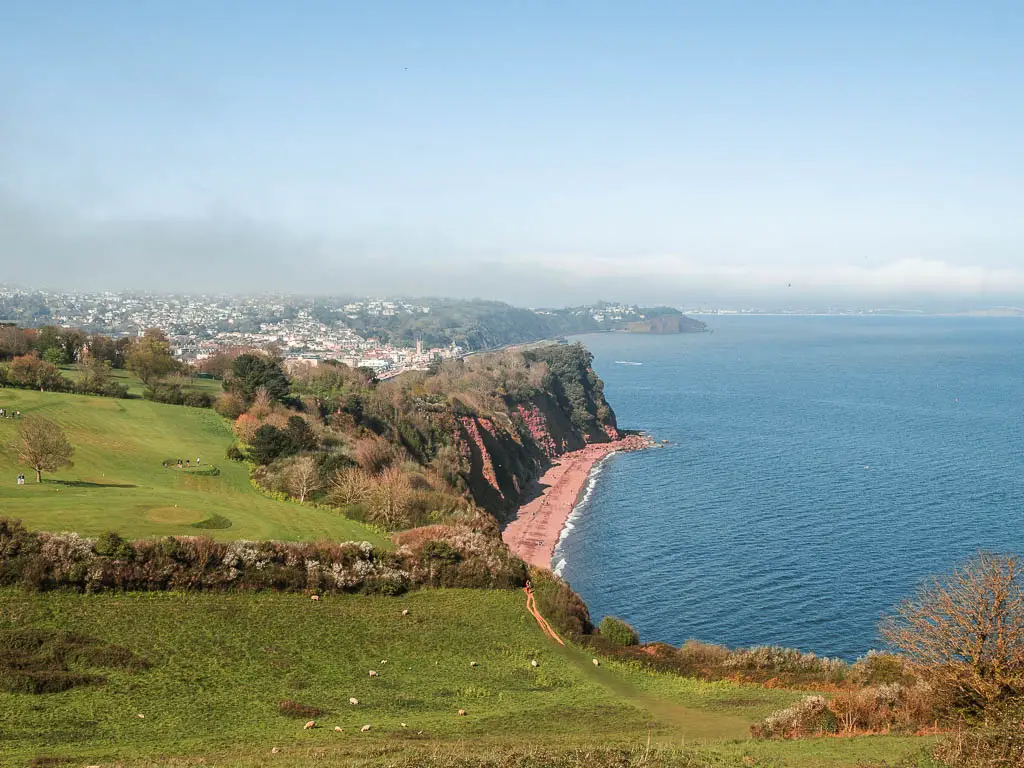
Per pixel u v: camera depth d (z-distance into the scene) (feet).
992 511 422.00
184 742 111.24
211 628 161.89
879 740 108.47
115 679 134.21
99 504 219.61
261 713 128.06
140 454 306.55
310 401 438.81
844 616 292.40
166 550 177.58
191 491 265.75
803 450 627.87
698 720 139.85
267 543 194.80
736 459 606.96
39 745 106.22
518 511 489.67
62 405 360.69
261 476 298.76
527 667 170.81
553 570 365.81
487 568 218.59
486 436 536.01
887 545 368.89
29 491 231.09
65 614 155.74
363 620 181.27
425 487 353.92
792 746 104.73
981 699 117.70
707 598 317.83
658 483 539.29
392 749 104.73
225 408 408.67
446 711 138.31
